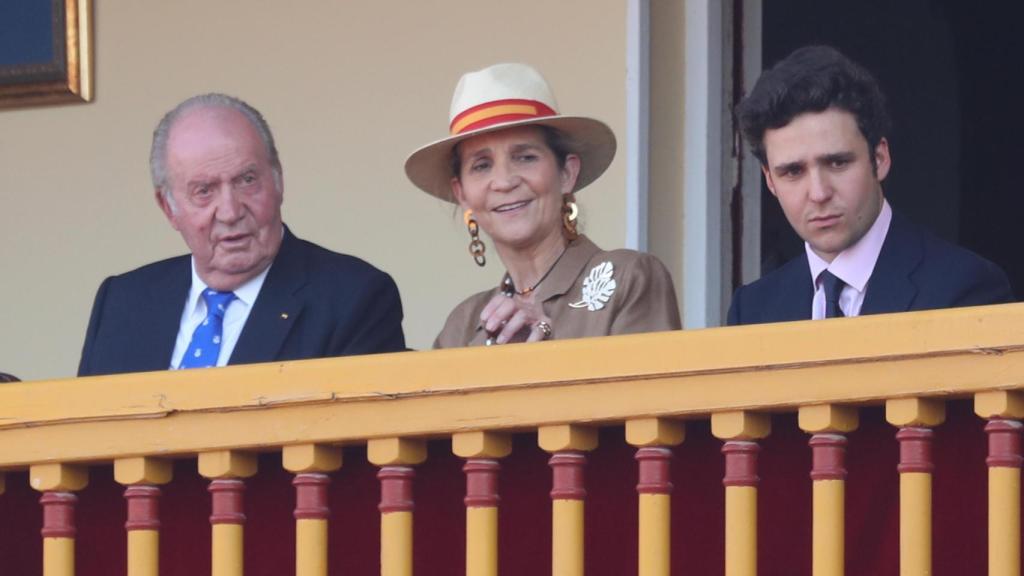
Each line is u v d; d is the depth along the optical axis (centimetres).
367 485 1233
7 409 1234
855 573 1120
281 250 1586
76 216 2347
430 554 1223
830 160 1352
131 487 1220
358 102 2239
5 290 2369
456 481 1218
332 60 2255
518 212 1515
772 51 2327
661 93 2153
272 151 1592
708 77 2148
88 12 2353
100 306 1631
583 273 1514
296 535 1204
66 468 1233
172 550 1278
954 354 1014
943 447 1095
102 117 2345
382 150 2223
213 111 1583
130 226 2322
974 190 2411
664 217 2142
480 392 1125
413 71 2217
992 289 1333
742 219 2156
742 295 1462
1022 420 1030
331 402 1159
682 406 1079
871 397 1035
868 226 1366
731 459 1073
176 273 1627
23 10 2375
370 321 1540
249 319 1540
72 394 1222
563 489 1110
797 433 1136
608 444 1182
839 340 1042
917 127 2417
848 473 1121
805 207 1363
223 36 2305
